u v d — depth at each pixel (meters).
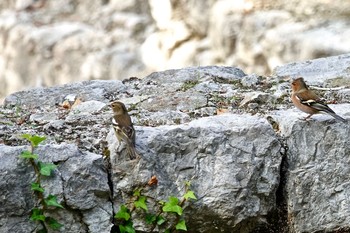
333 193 10.72
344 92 13.19
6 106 13.42
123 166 10.23
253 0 24.39
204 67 14.71
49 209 9.96
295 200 10.68
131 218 10.25
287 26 23.38
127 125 10.12
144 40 28.56
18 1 31.69
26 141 11.09
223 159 10.39
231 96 13.14
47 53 29.28
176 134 10.38
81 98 13.48
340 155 10.77
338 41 22.20
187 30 26.47
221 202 10.29
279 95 12.81
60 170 10.01
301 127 10.84
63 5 31.19
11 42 30.42
